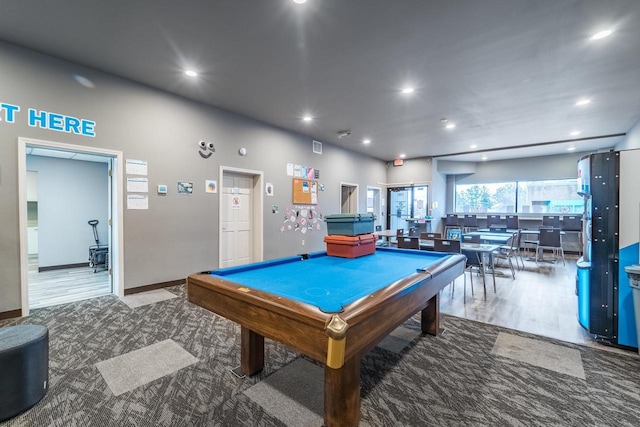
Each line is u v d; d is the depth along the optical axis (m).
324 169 6.98
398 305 1.55
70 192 5.70
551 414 1.63
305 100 4.39
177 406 1.68
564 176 8.06
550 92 4.01
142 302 3.48
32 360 1.66
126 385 1.88
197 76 3.62
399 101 4.40
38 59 3.06
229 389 1.84
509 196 8.92
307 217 6.50
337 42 2.88
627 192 2.38
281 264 2.51
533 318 3.11
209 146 4.57
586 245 2.74
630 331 2.37
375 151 8.15
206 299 1.75
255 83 3.82
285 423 1.55
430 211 8.78
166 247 4.09
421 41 2.86
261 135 5.45
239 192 5.33
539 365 2.15
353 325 1.15
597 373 2.04
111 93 3.56
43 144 3.10
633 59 3.13
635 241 2.35
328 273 2.17
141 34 2.76
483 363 2.18
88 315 3.07
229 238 5.16
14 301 2.98
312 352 1.17
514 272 5.33
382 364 2.16
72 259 5.73
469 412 1.64
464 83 3.76
